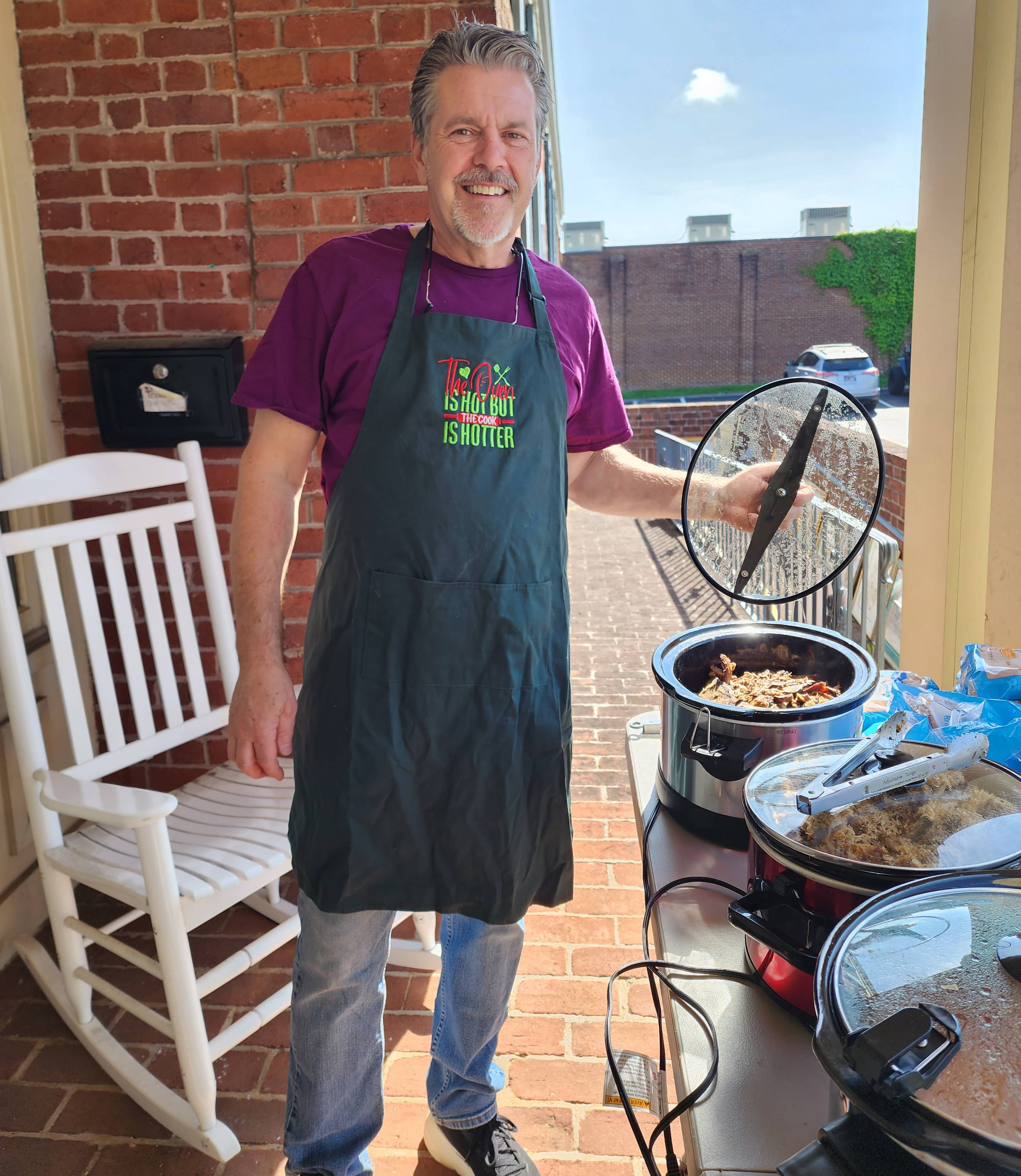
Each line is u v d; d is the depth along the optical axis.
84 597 1.96
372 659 1.19
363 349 1.21
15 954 2.25
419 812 1.23
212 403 2.34
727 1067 0.78
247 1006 2.08
